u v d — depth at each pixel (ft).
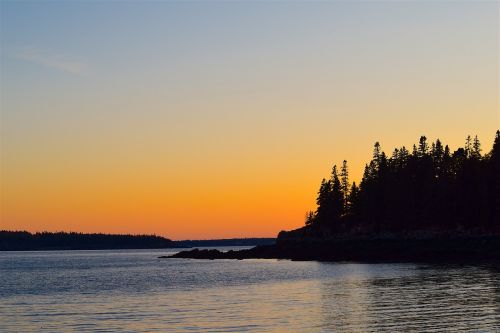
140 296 190.39
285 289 200.75
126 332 121.49
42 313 152.46
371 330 116.98
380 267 300.81
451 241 370.12
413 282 203.92
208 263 447.01
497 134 412.16
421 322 123.24
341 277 242.17
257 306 155.12
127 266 427.33
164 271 345.31
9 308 164.35
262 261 447.83
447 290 174.91
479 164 413.80
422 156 467.93
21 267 431.84
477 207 394.73
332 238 476.54
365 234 456.86
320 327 121.90
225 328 123.03
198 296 185.47
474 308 138.72
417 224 428.97
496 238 354.74
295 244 498.69
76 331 124.26
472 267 271.08
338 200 500.74
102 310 155.53
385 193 461.78
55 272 355.97
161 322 132.36
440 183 437.58
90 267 420.77
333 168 513.45
